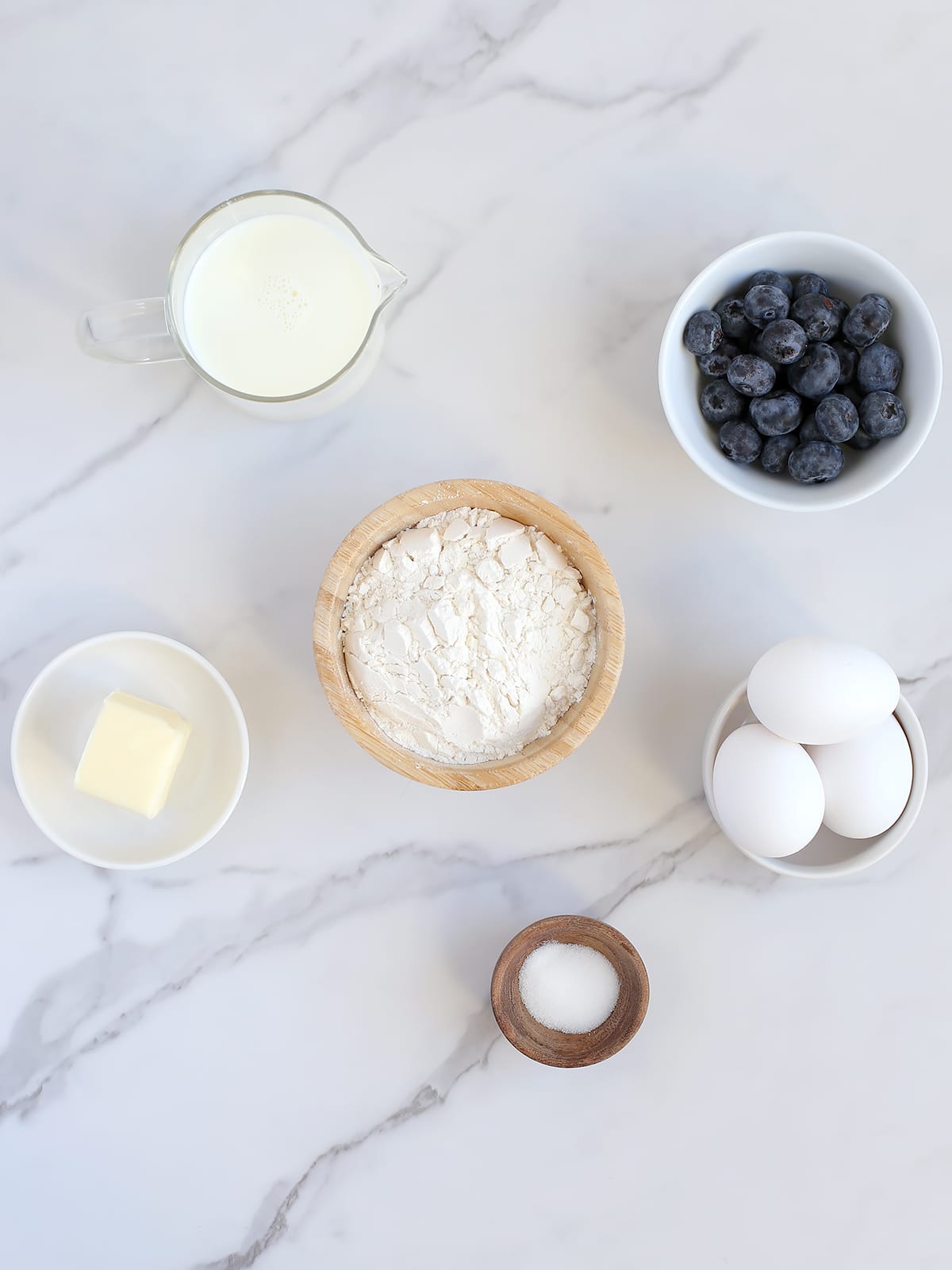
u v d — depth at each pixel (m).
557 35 0.66
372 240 0.66
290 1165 0.68
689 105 0.66
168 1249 0.68
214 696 0.66
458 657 0.61
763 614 0.67
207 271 0.62
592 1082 0.67
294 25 0.66
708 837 0.67
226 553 0.67
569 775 0.67
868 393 0.62
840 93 0.66
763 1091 0.67
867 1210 0.68
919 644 0.67
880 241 0.67
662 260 0.66
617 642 0.60
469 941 0.67
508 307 0.66
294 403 0.62
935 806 0.67
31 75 0.66
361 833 0.67
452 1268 0.67
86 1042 0.67
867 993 0.67
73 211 0.66
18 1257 0.67
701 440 0.63
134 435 0.66
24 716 0.64
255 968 0.67
